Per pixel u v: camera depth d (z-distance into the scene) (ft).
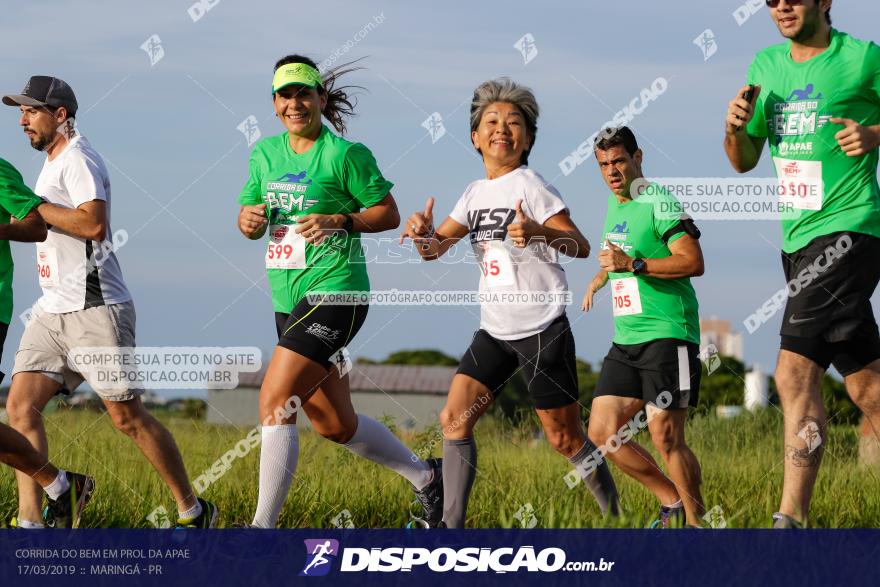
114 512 26.45
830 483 28.66
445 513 24.38
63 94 25.49
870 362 23.73
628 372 26.35
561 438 25.57
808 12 23.02
